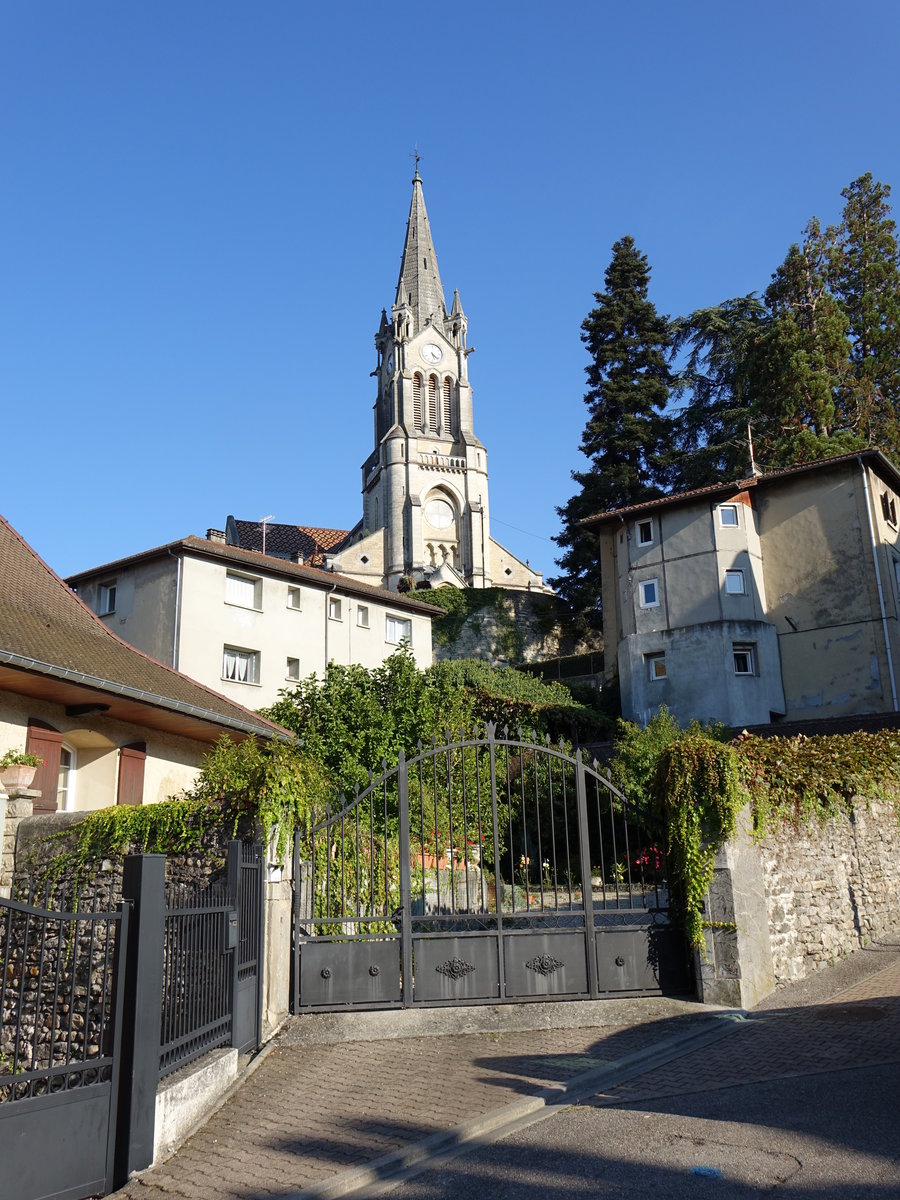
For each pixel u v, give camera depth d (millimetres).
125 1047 6855
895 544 35375
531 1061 9234
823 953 13008
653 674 35594
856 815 14945
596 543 52688
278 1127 7629
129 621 33875
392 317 87125
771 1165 6328
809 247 46000
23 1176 6035
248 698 33750
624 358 55250
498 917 11336
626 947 11469
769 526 35531
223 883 10258
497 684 37594
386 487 81438
